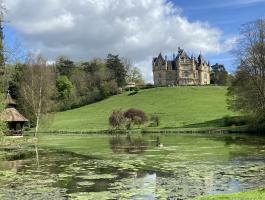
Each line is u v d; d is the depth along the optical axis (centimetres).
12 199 2094
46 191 2280
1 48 4641
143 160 3609
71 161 3678
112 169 3084
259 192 1705
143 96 14488
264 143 4959
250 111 6969
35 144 6116
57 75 16562
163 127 9731
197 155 3878
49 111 8938
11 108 7856
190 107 12200
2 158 4138
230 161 3353
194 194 2109
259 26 6838
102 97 15450
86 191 2258
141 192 2188
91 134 9256
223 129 7881
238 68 6931
